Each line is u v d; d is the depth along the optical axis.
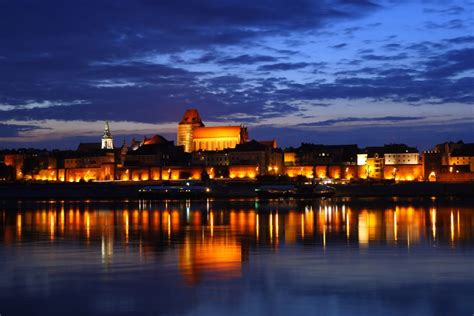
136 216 137.62
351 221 115.69
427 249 70.94
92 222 118.06
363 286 48.91
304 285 49.38
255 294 46.34
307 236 86.56
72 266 59.16
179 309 42.22
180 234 91.00
